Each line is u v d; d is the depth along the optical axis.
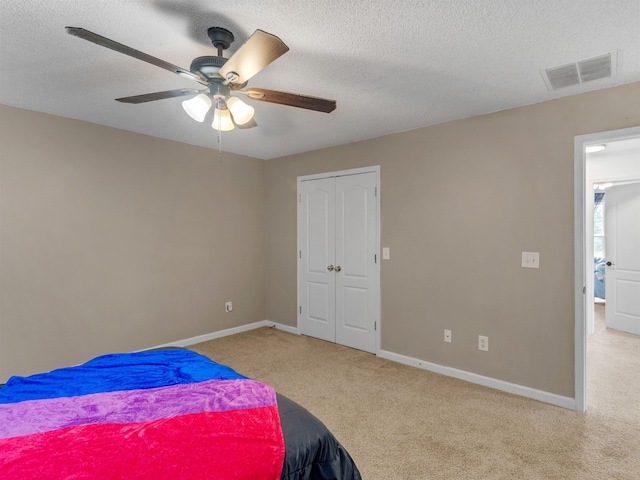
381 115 3.00
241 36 1.81
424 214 3.33
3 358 2.79
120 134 3.42
